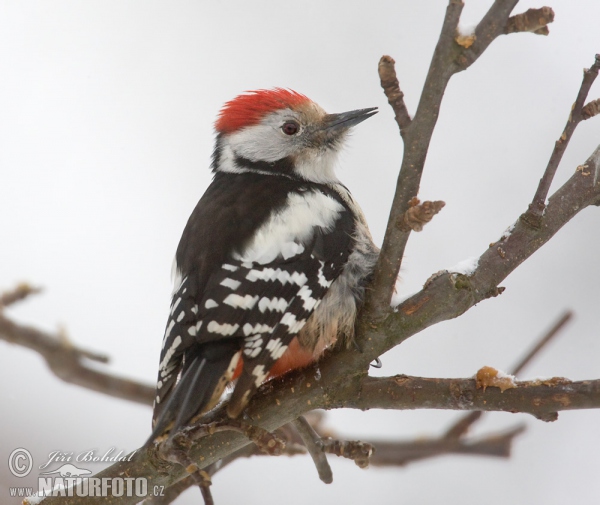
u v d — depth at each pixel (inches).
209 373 315.6
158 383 333.1
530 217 322.0
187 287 340.8
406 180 288.7
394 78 279.7
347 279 355.6
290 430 428.8
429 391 311.3
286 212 365.7
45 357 414.0
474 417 418.6
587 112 303.6
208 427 299.7
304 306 338.3
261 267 340.5
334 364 327.6
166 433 304.7
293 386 331.0
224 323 327.0
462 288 316.2
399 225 295.6
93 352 422.9
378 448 422.0
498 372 303.4
